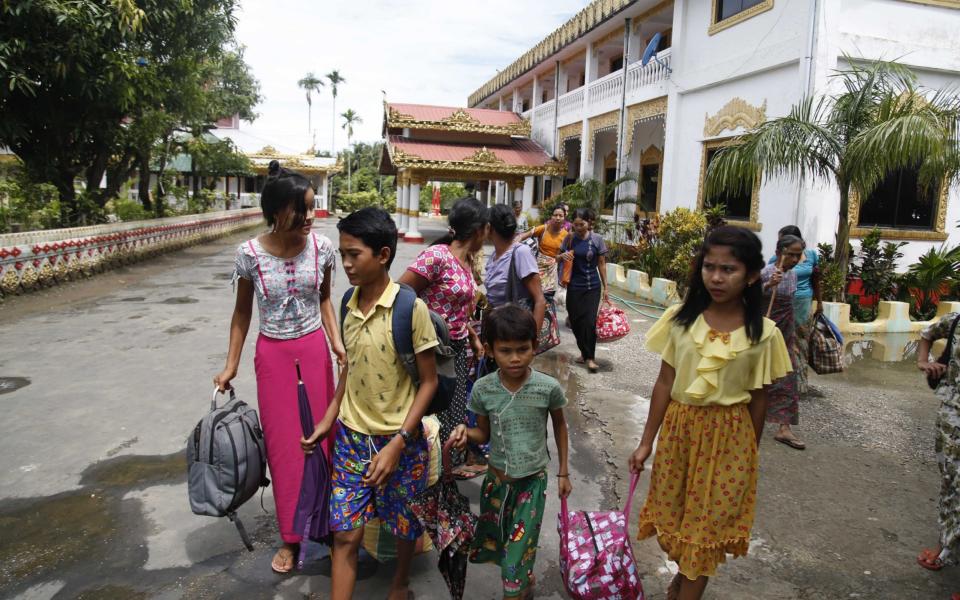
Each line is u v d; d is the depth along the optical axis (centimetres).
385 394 246
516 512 254
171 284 1141
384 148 2622
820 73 930
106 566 294
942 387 296
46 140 1214
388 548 291
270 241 288
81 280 1154
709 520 234
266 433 290
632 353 722
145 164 1770
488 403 261
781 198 1020
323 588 281
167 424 462
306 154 4144
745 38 1104
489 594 280
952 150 758
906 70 805
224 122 4072
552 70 2283
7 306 899
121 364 613
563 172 2102
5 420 464
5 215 1052
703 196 1248
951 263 920
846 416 519
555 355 707
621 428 481
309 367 290
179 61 1304
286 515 288
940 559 295
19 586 278
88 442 429
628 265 1285
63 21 916
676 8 1314
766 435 472
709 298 243
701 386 233
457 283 321
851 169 784
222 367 608
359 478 248
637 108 1514
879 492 381
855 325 841
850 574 296
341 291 1051
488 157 2058
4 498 354
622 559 237
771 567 301
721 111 1184
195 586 280
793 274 464
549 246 699
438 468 299
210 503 273
